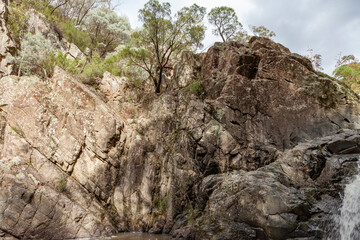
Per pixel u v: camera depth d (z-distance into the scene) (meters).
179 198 14.36
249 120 15.52
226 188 12.45
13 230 10.78
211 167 14.97
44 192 11.70
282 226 9.80
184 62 20.53
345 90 16.66
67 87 15.05
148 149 15.51
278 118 15.61
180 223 13.57
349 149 12.70
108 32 29.28
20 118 13.63
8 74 16.38
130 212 13.90
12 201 11.00
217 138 15.29
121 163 14.70
